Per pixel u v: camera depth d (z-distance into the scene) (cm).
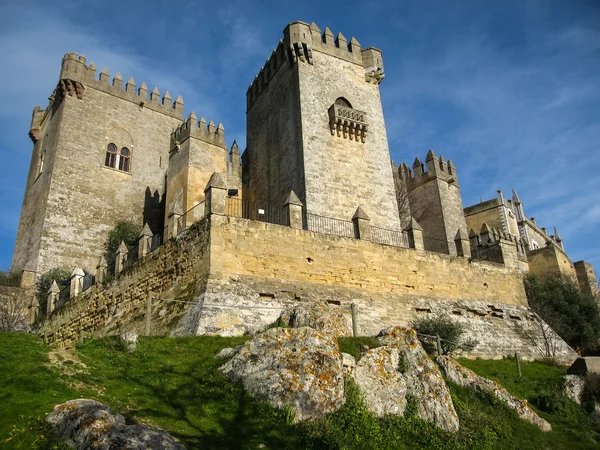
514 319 3516
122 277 3316
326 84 4181
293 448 1533
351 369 1869
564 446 1973
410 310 3144
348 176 3947
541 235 7612
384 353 1992
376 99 4384
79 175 4944
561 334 3944
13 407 1448
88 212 4881
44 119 5609
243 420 1625
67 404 1435
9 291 4275
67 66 5134
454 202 5044
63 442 1307
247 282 2712
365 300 3025
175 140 4347
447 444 1788
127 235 4772
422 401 1911
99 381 1716
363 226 3262
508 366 2906
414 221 3494
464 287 3478
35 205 5016
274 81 4450
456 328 2803
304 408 1680
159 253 3066
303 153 3838
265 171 4331
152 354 1989
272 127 4353
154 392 1705
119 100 5438
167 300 2692
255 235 2850
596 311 4312
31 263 4622
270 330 1891
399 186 5241
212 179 2867
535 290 4406
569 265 6294
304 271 2925
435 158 5075
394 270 3241
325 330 2042
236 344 2152
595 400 2381
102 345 2016
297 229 2994
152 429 1365
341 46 4403
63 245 4656
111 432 1301
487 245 3919
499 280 3672
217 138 4319
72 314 3678
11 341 2031
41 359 1828
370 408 1811
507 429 1981
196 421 1583
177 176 4200
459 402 2059
